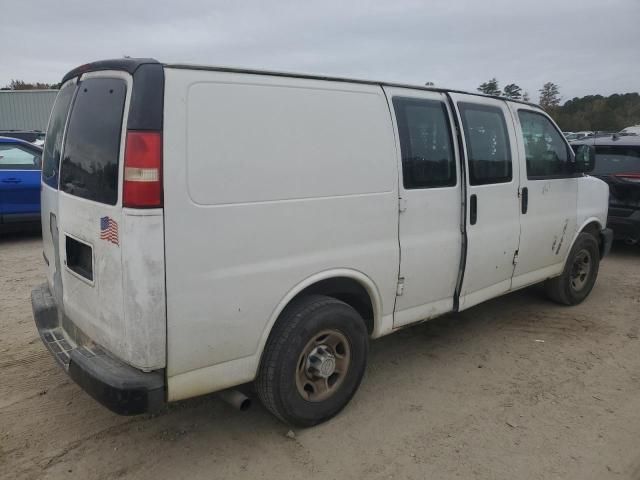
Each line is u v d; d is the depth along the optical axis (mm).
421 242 3611
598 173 7582
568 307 5504
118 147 2467
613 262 7488
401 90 3500
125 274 2473
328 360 3129
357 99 3201
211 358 2703
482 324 4996
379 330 3531
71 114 2998
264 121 2752
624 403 3590
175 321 2529
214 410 3424
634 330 4895
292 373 2982
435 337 4676
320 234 3027
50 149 3455
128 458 2926
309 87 2965
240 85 2678
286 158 2838
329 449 3035
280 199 2824
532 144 4586
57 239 3188
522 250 4520
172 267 2482
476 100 4027
